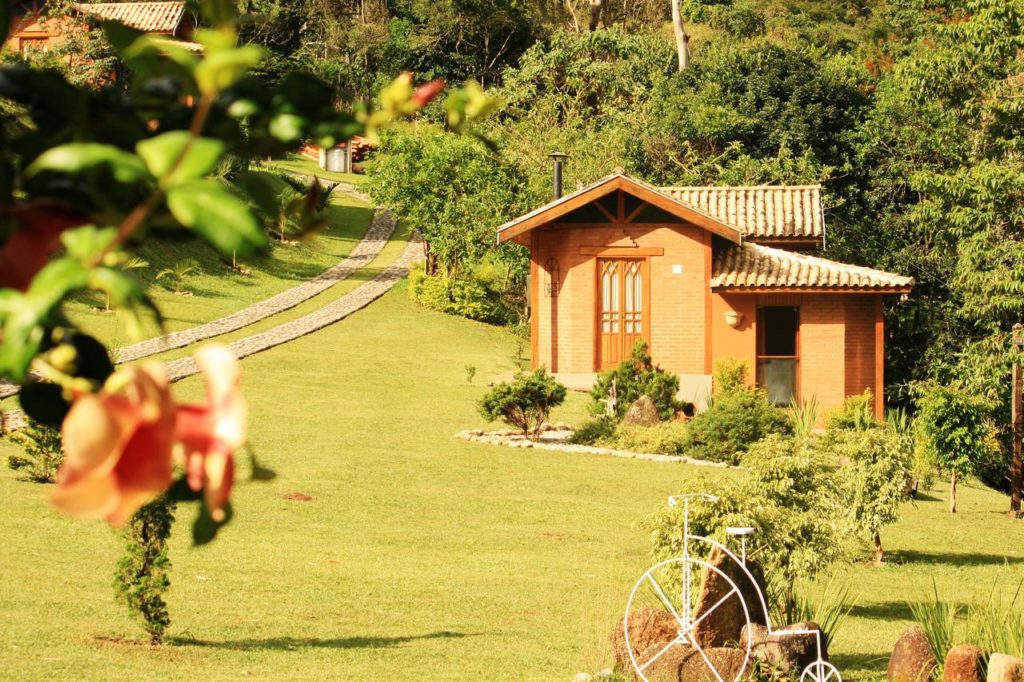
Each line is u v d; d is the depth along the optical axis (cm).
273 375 2855
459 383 2970
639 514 1880
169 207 108
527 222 2822
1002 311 2986
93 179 115
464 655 1118
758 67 4025
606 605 1341
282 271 4378
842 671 1114
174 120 127
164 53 123
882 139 3769
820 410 2802
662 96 4209
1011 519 2138
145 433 88
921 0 5153
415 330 3684
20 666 968
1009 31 2866
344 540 1641
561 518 1836
